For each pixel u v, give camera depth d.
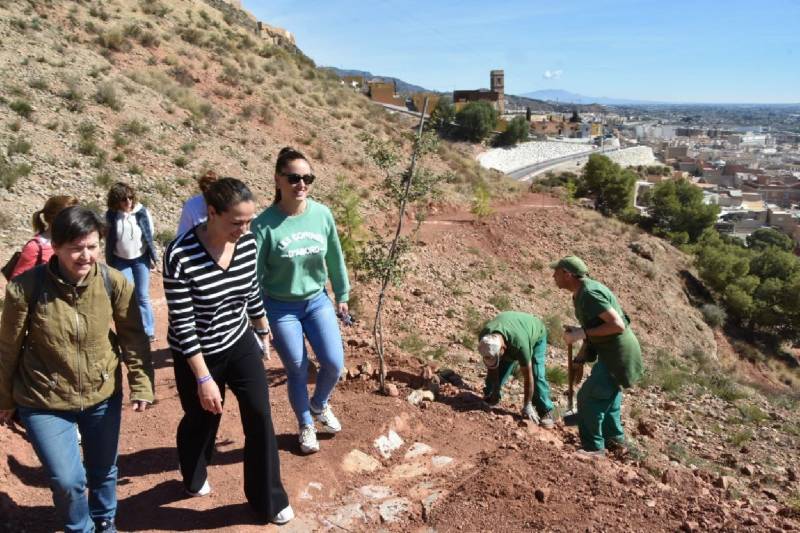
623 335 5.45
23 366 2.95
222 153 18.61
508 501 3.97
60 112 15.91
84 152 14.49
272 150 20.95
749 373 26.47
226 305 3.40
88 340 2.99
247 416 3.54
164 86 21.19
